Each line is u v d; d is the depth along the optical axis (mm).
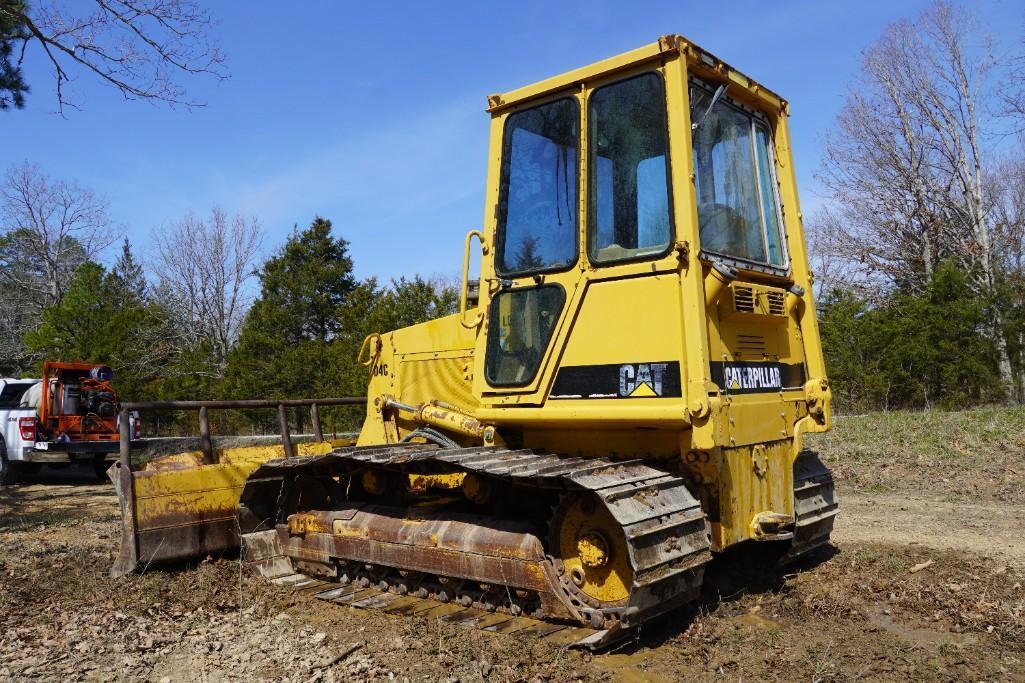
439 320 6512
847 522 7703
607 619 4480
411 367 6660
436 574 5223
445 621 4891
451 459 4773
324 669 4191
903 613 5004
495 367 5207
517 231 5219
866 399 19562
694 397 4332
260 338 22562
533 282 5055
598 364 4715
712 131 5117
